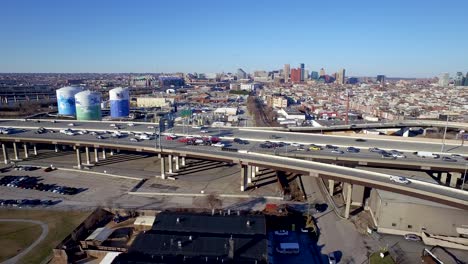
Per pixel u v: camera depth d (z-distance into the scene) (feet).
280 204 325.01
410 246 252.01
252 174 395.34
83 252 239.09
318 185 379.14
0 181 383.86
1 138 454.81
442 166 332.60
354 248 251.80
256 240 226.17
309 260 237.45
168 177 398.83
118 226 281.33
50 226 279.28
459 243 248.52
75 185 376.48
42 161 466.29
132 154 505.25
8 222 285.43
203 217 259.80
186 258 207.82
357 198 321.11
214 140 424.05
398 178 282.56
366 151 381.60
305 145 407.44
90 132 487.20
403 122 631.97
